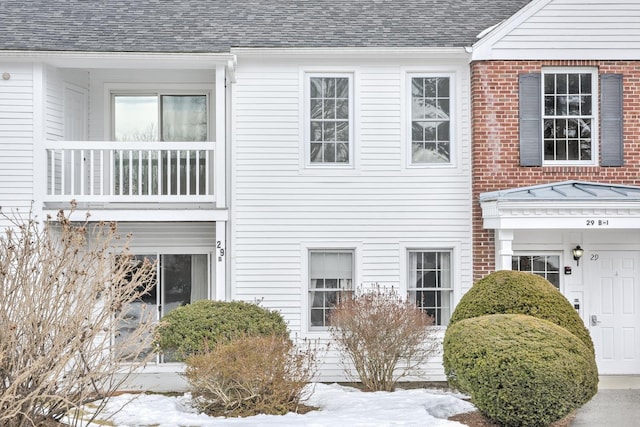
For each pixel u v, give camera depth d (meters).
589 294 16.17
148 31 16.17
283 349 12.14
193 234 16.86
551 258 16.25
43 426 8.47
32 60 15.42
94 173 17.11
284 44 15.77
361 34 16.12
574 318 12.27
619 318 16.19
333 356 15.76
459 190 16.06
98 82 17.36
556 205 14.43
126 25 16.41
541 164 15.73
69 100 16.67
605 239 16.23
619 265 16.23
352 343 14.02
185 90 17.56
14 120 15.57
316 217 16.02
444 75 16.17
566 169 15.75
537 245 16.16
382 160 16.09
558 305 12.30
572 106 15.91
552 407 10.24
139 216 15.56
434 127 16.19
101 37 15.87
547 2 15.73
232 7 17.25
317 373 15.73
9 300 8.23
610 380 15.38
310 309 16.06
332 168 16.06
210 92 17.59
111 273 8.96
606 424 11.40
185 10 17.11
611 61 15.77
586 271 16.19
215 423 10.83
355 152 16.06
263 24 16.52
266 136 16.05
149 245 16.78
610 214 14.51
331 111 16.17
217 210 15.57
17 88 15.60
